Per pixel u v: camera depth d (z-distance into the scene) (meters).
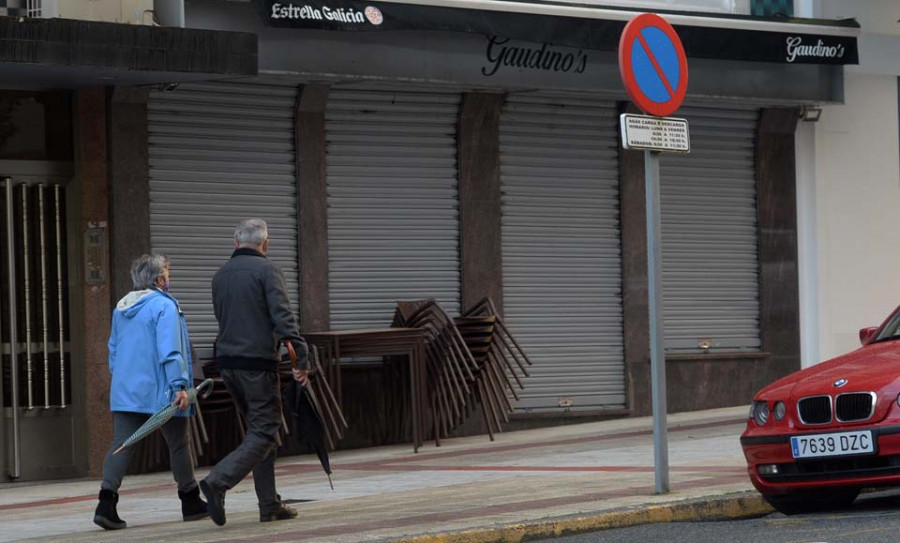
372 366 22.19
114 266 19.91
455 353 21.75
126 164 20.02
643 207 24.83
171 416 14.04
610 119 24.53
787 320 26.36
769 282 26.22
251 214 21.23
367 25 20.53
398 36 21.36
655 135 14.12
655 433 14.30
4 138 19.50
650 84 14.10
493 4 21.72
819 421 13.01
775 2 26.33
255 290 13.53
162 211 20.44
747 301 26.09
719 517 13.75
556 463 18.45
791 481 13.16
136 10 19.12
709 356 25.45
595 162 24.42
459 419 22.02
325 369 21.09
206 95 20.72
